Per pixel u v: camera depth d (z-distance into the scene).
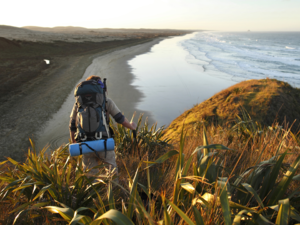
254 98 8.09
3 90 15.44
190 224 0.97
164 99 15.14
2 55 30.92
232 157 2.51
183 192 1.46
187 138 4.42
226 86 19.41
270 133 3.15
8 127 9.74
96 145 2.04
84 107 2.15
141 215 1.24
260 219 1.14
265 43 92.44
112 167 2.28
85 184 1.91
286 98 8.16
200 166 1.62
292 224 1.36
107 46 58.09
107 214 0.94
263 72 27.77
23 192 2.11
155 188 2.01
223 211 1.09
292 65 34.38
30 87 16.72
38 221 1.76
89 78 2.38
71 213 1.24
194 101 14.91
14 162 2.27
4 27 162.88
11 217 1.79
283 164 1.67
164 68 28.25
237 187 1.40
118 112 2.38
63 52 40.06
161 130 4.20
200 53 48.31
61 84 18.11
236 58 41.16
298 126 7.05
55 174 2.02
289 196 1.40
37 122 10.46
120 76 22.66
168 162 2.80
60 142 8.57
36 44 43.25
